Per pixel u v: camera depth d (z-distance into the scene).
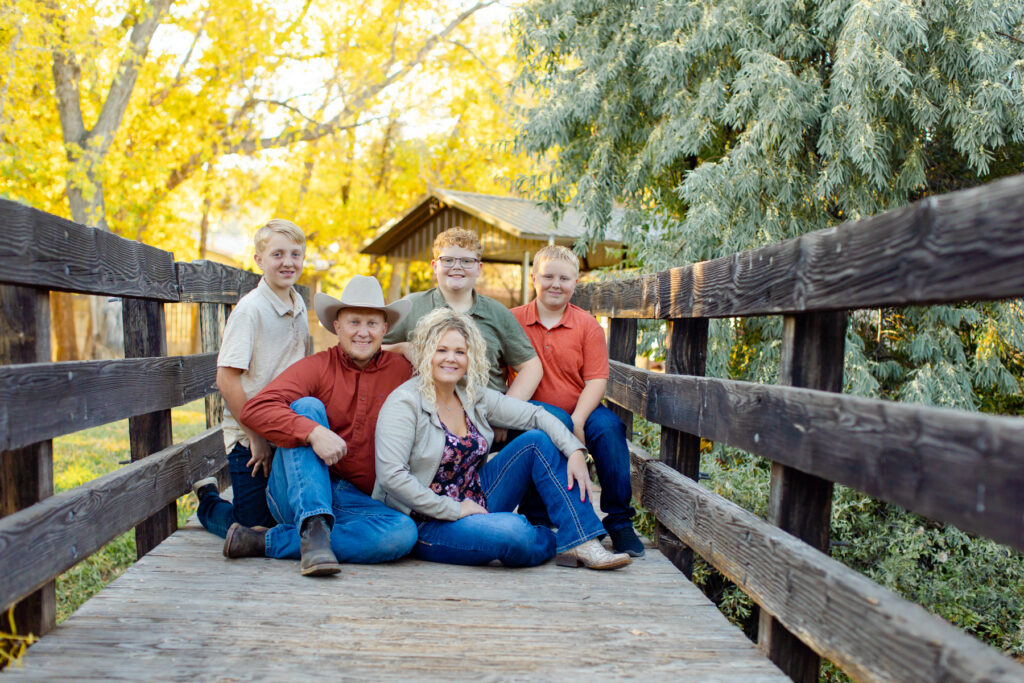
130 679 1.98
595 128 8.51
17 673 2.01
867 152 6.38
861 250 1.77
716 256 7.17
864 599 1.68
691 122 7.26
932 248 1.50
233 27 17.06
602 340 3.65
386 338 3.72
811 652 2.22
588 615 2.54
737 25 7.18
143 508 3.00
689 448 3.33
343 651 2.18
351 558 2.97
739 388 2.50
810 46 7.06
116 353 20.05
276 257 3.23
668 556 3.33
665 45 7.29
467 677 2.05
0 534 1.93
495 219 13.77
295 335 3.38
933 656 1.42
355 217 21.56
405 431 2.98
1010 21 6.43
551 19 8.38
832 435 1.86
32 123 12.52
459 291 3.62
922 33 6.09
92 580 4.89
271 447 3.24
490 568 3.02
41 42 12.50
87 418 2.52
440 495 3.07
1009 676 1.24
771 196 7.20
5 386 1.99
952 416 1.41
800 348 2.21
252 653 2.15
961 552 5.02
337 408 3.13
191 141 17.77
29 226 2.12
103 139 14.56
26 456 2.26
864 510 5.32
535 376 3.58
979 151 6.43
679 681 2.07
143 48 15.30
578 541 3.03
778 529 2.23
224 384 3.15
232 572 2.86
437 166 22.97
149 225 17.39
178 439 9.45
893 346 7.22
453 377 3.02
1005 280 1.30
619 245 12.54
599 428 3.38
